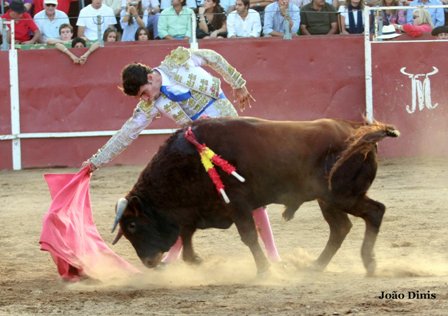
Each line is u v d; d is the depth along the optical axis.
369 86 22.89
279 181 10.41
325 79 23.05
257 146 10.30
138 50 22.98
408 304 8.68
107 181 20.42
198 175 10.36
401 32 23.39
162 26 23.31
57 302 9.45
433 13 24.20
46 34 23.72
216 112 11.25
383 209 10.58
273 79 22.97
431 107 22.98
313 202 16.86
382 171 20.61
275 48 22.97
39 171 22.69
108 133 23.19
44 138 23.33
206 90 11.19
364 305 8.67
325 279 10.39
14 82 23.22
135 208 10.61
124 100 23.19
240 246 13.05
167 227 10.77
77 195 11.34
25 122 23.30
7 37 23.33
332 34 23.45
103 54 23.09
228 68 11.47
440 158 22.52
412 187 18.22
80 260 10.91
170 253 11.51
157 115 11.37
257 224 11.28
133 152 23.11
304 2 24.45
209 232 14.12
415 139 22.98
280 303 8.91
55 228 10.88
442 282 9.81
